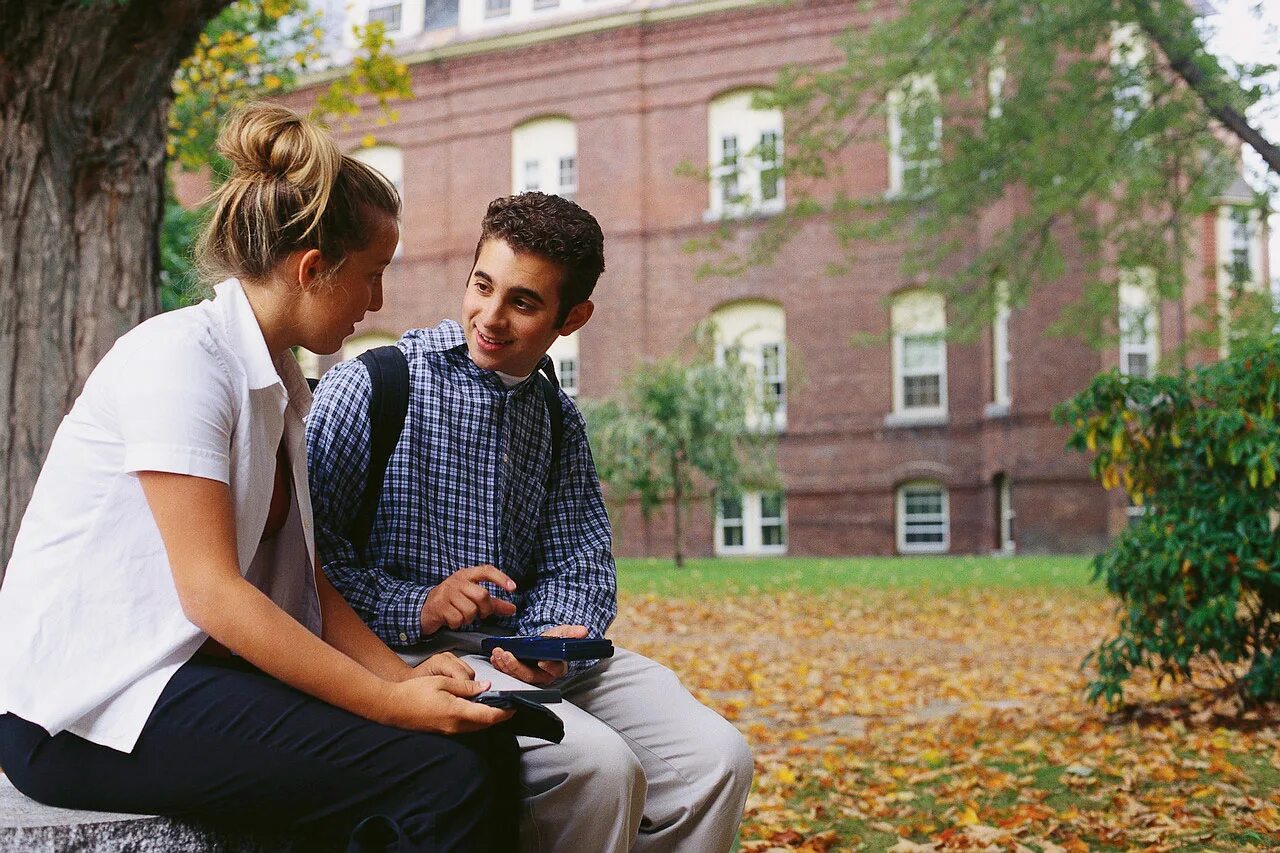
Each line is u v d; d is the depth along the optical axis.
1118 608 5.43
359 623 2.09
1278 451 4.71
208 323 1.79
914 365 22.94
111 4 5.07
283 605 2.01
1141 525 5.28
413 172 25.88
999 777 4.41
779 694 7.02
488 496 2.34
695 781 2.21
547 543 2.52
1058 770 4.51
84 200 5.45
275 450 1.87
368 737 1.74
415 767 1.74
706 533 23.55
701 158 23.84
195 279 1.95
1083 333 13.74
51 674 1.69
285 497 2.00
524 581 2.50
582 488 2.56
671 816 2.19
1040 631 9.80
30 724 1.73
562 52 24.75
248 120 1.88
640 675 2.37
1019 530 20.83
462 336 2.40
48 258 5.32
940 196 12.89
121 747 1.69
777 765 4.89
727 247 23.50
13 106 5.23
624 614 11.60
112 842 1.67
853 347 22.89
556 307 2.29
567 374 24.52
